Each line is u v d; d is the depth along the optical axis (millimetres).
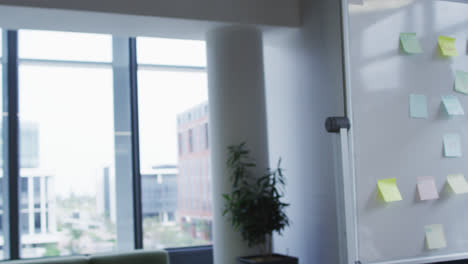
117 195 4898
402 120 2572
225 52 4156
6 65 4656
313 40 3707
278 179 4027
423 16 2680
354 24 2564
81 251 4754
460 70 2697
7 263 3762
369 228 2436
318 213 3695
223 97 4145
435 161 2592
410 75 2617
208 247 5125
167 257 4180
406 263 2479
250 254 4039
